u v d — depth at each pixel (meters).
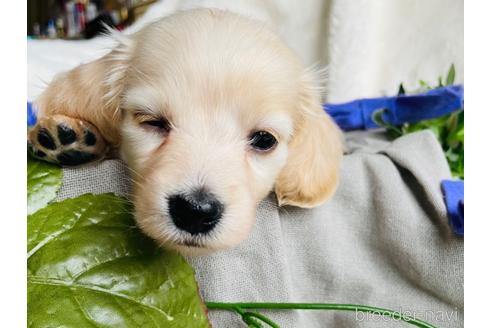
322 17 0.47
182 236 0.19
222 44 0.21
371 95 0.47
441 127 0.33
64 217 0.18
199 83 0.20
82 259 0.18
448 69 0.46
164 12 0.45
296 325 0.22
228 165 0.20
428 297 0.24
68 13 0.83
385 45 0.47
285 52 0.22
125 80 0.22
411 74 0.47
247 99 0.20
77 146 0.21
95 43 0.43
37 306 0.16
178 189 0.19
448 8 0.46
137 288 0.18
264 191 0.22
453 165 0.32
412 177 0.24
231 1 0.47
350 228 0.24
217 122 0.20
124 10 0.71
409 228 0.23
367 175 0.24
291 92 0.22
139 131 0.21
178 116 0.20
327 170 0.24
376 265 0.24
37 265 0.17
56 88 0.23
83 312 0.17
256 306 0.21
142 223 0.19
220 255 0.22
